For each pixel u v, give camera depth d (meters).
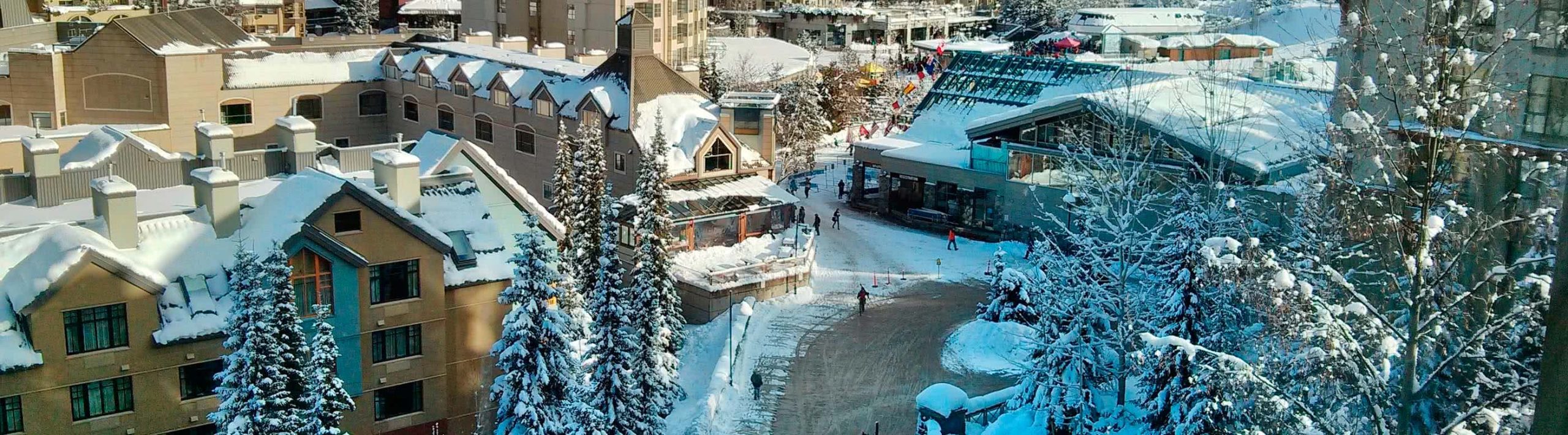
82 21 128.62
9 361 39.53
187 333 42.31
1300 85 86.62
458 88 105.81
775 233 92.50
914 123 116.94
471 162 54.09
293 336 36.78
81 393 41.25
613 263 50.44
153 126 91.69
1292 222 52.91
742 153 93.69
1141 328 50.88
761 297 78.81
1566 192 8.29
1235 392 35.56
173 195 52.84
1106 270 54.31
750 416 61.09
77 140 76.62
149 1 147.62
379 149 59.44
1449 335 30.92
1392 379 33.25
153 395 42.34
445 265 48.34
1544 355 8.36
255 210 46.31
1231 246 31.88
